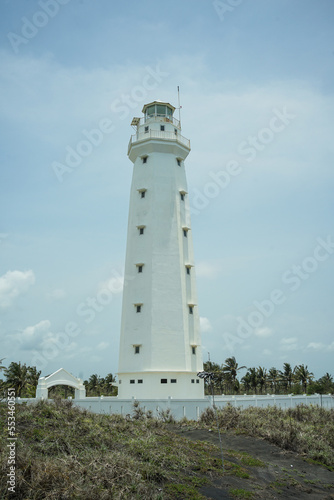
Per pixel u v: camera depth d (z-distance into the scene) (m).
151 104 52.28
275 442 25.48
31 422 20.11
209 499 16.19
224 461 20.94
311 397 53.78
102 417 25.03
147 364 42.00
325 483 20.27
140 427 24.47
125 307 45.62
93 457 17.03
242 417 31.17
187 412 35.88
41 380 41.09
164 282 44.59
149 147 48.94
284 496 17.91
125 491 14.96
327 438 27.48
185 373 42.44
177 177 49.22
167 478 17.25
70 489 13.69
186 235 48.22
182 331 43.69
